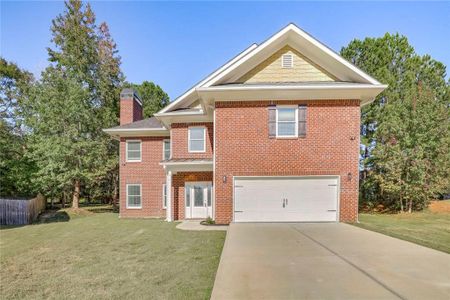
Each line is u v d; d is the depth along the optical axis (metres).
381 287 4.27
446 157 17.12
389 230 10.58
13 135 22.16
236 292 4.10
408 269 5.13
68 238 10.30
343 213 11.73
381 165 18.08
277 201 11.88
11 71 25.16
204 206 15.18
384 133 18.20
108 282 5.36
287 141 11.95
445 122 17.48
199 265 6.27
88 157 20.20
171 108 15.19
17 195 21.30
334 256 6.05
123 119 19.89
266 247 6.97
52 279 5.65
